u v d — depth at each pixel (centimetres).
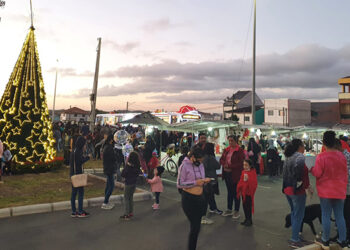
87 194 841
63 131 2142
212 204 691
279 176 1367
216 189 681
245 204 609
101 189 921
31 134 1167
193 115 2895
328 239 480
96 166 1448
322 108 6681
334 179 468
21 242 493
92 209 712
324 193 471
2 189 859
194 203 435
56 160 1268
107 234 540
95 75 1923
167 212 699
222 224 616
